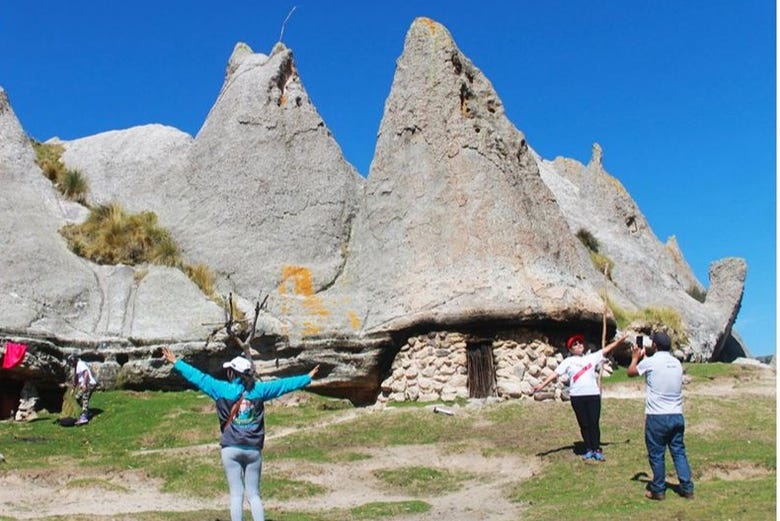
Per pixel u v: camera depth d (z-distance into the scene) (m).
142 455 16.20
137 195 29.91
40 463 15.66
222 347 24.08
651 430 11.47
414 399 23.58
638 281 35.53
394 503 12.54
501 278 23.95
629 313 31.02
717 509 10.45
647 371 11.59
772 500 10.70
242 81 30.59
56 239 26.78
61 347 23.23
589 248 36.00
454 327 23.52
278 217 28.06
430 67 27.58
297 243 27.56
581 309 24.23
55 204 28.44
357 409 21.31
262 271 26.73
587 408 14.27
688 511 10.46
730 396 20.78
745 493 11.35
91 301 24.98
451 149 26.20
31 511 12.25
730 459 13.70
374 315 24.95
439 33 28.05
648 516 10.42
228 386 9.70
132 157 31.02
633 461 13.95
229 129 29.59
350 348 24.34
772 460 13.60
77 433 19.39
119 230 27.12
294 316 25.33
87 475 14.46
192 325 24.55
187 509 12.40
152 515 11.49
